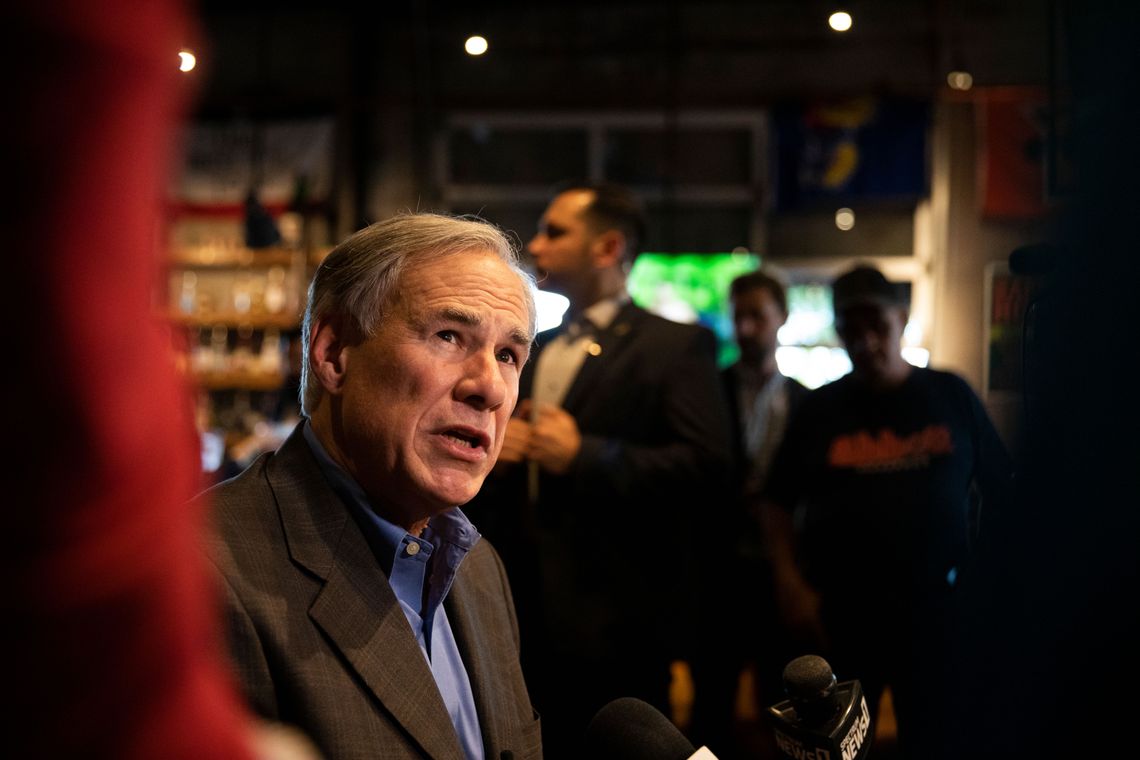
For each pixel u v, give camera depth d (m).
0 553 0.23
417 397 1.23
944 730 1.27
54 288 0.22
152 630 0.25
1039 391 0.95
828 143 6.92
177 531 0.25
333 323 1.28
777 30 7.12
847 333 2.72
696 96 7.14
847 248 7.18
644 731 1.23
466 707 1.31
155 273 0.24
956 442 2.59
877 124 6.88
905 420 2.64
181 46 0.24
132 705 0.25
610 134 7.32
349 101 7.14
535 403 2.57
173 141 0.23
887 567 2.53
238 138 7.15
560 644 2.47
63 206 0.22
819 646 2.78
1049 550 0.91
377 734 1.15
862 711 1.19
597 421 2.62
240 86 7.30
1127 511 0.86
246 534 1.18
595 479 2.45
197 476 0.30
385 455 1.24
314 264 6.99
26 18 0.21
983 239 6.80
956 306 6.79
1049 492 0.92
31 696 0.24
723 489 2.62
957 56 6.87
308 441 1.29
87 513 0.23
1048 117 1.95
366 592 1.20
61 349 0.22
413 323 1.23
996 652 0.99
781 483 2.90
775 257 7.22
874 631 2.52
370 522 1.26
